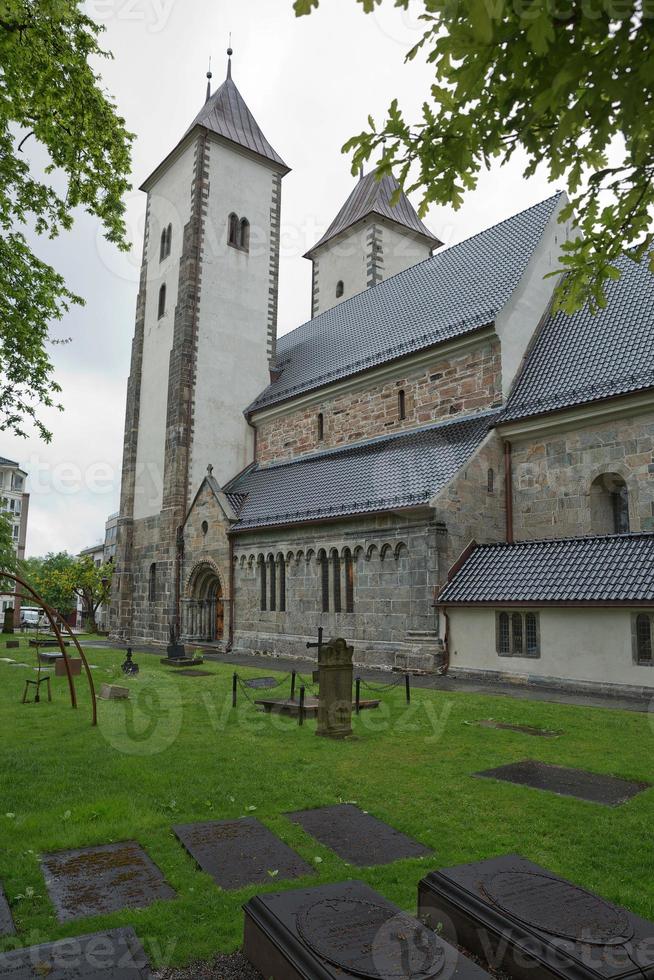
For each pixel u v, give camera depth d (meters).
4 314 18.34
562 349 23.05
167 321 37.91
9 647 29.11
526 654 17.56
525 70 4.29
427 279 31.33
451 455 22.16
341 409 30.08
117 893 5.02
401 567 21.06
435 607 19.66
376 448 26.77
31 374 19.84
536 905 4.04
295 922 3.91
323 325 37.94
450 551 20.27
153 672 19.95
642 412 18.80
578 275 6.08
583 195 5.49
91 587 54.84
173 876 5.32
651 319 20.91
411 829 6.39
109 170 15.88
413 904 4.77
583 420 20.02
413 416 26.25
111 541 72.44
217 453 35.78
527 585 17.86
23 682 17.08
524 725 11.70
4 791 7.45
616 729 11.38
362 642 22.06
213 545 30.58
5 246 17.62
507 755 9.42
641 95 4.02
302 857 5.72
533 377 22.95
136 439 39.31
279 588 26.44
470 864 4.65
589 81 3.93
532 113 4.64
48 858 5.69
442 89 4.84
